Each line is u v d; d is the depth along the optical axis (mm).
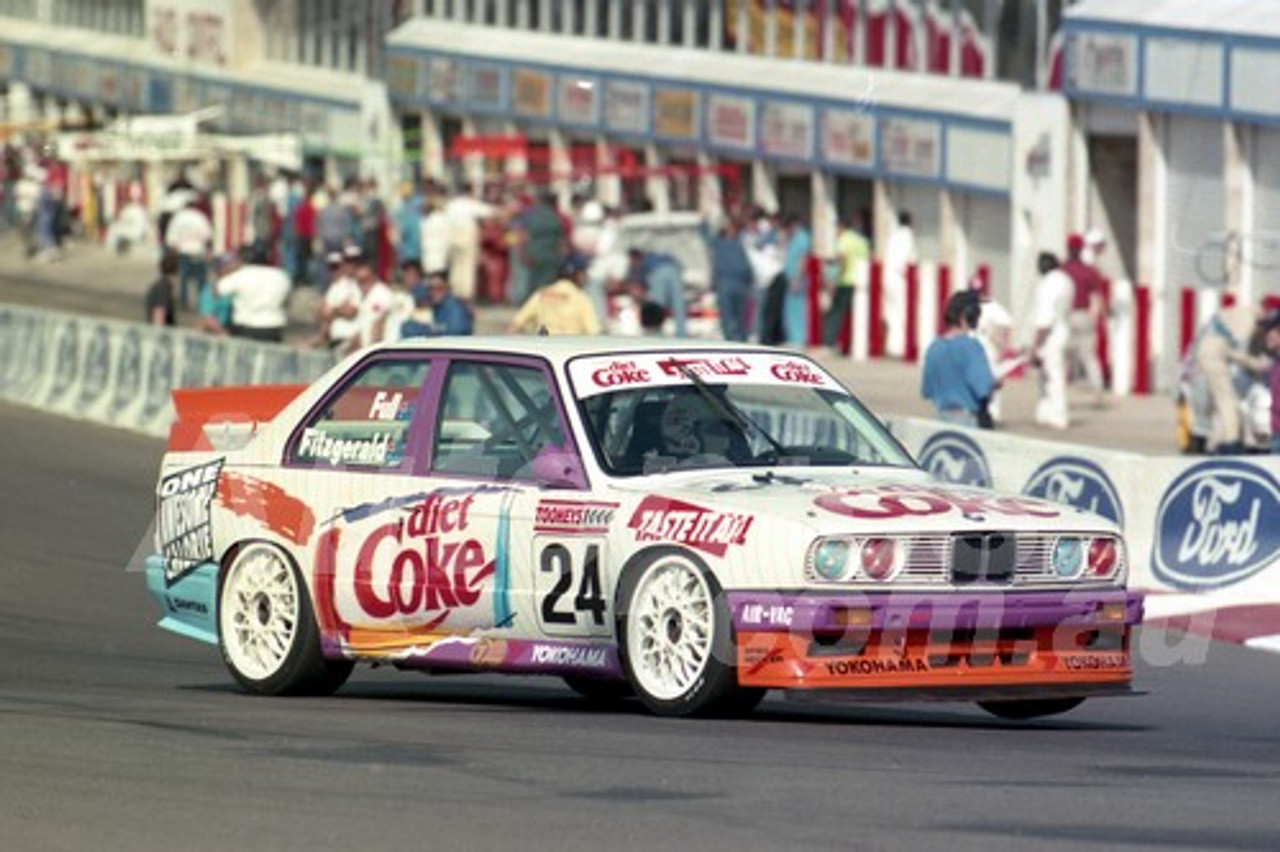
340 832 12750
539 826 12938
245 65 95438
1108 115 55156
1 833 12688
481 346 19203
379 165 86812
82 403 47031
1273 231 50344
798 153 66875
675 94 72438
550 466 18359
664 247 63094
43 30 109625
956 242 60812
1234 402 41938
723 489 18000
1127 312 51594
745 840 12562
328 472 19547
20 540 31688
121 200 93188
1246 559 26938
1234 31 50219
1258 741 17625
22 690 19703
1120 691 17906
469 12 83812
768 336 60625
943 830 12859
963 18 60281
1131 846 12406
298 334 64562
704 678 17453
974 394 33062
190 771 14758
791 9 68250
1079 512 18094
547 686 21250
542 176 69062
